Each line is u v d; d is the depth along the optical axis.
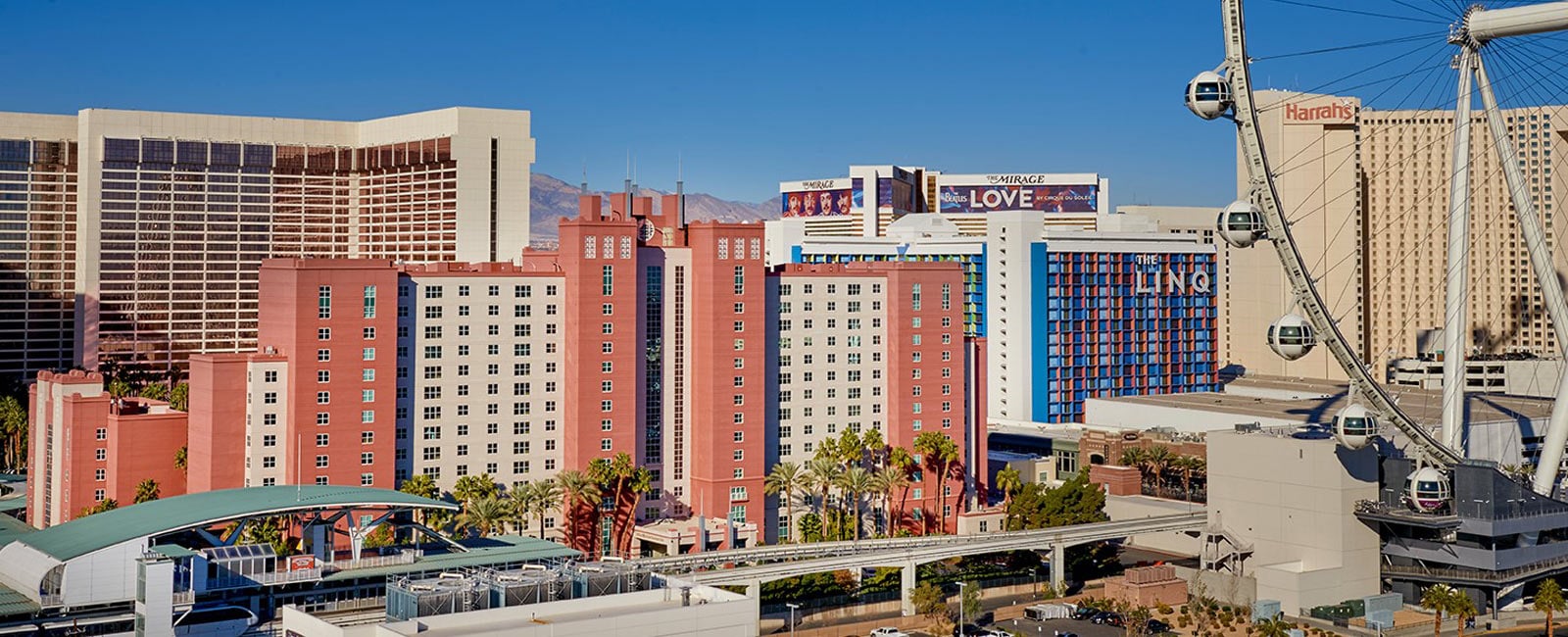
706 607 181.12
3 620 190.00
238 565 197.88
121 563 196.25
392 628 171.62
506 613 179.12
